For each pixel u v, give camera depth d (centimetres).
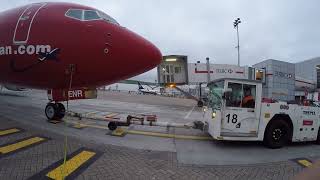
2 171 604
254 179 654
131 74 1198
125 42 1163
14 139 875
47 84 1236
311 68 4141
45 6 1234
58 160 701
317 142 1112
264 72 3081
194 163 761
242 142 1062
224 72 3031
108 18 1245
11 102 2038
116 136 1044
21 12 1247
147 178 620
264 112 983
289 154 925
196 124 1124
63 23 1165
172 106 2822
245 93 973
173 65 2945
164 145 953
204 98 1180
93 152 794
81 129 1123
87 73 1173
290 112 1024
